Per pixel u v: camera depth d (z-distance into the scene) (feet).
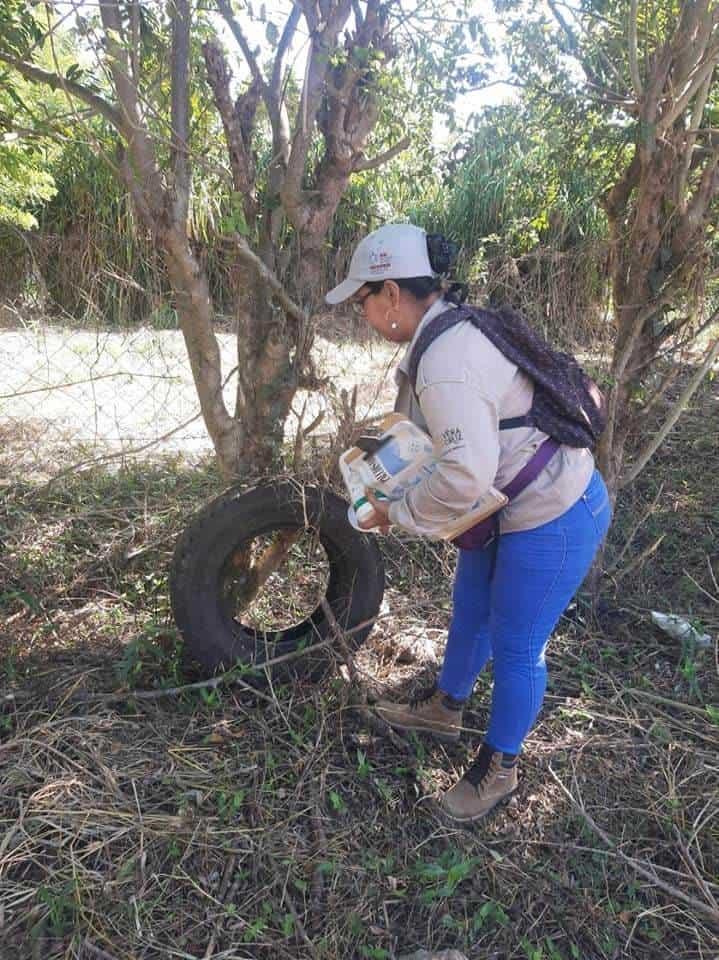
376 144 10.52
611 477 11.34
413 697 9.04
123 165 8.88
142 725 8.39
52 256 14.57
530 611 7.24
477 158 14.29
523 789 8.13
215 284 12.32
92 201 19.43
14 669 9.07
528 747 8.68
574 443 6.90
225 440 10.11
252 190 8.98
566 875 7.24
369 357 13.99
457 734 8.75
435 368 6.40
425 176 11.30
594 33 11.23
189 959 6.21
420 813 7.73
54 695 8.70
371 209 11.55
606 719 9.11
